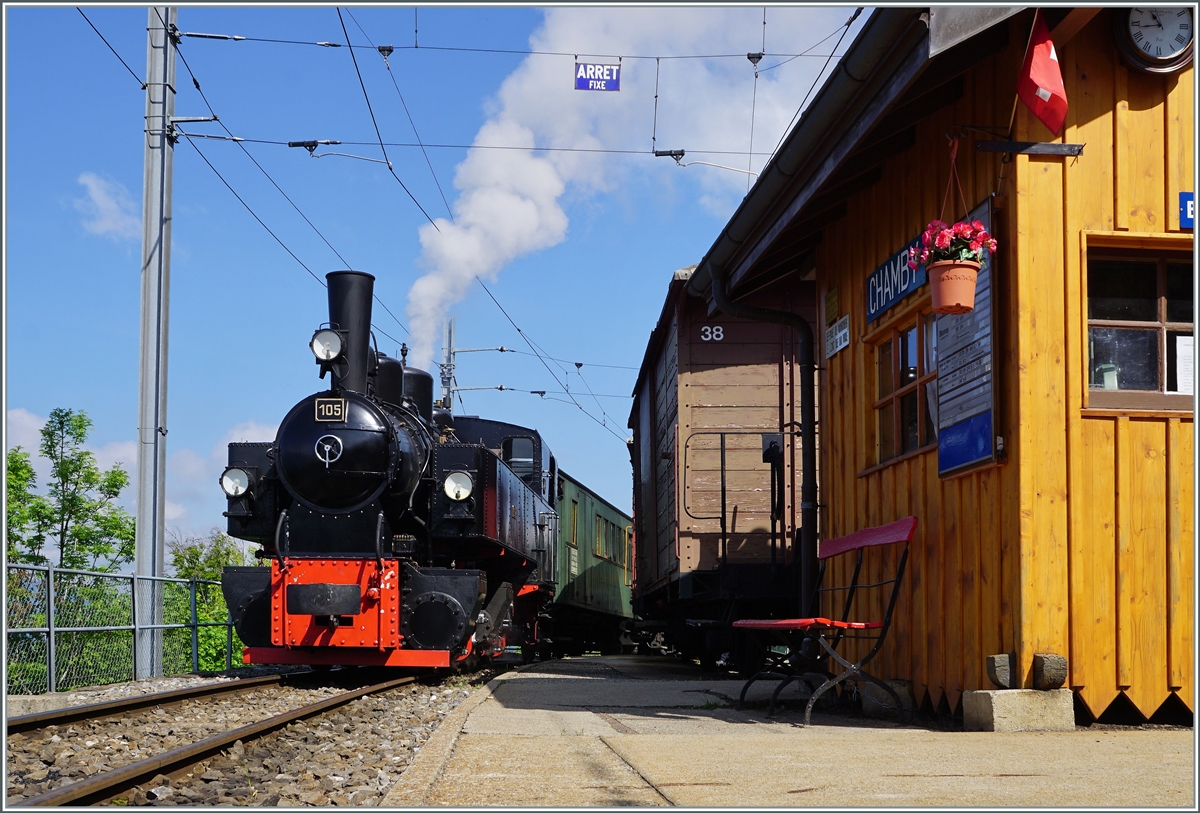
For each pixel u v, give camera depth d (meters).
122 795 4.01
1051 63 5.78
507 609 13.09
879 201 8.17
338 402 10.76
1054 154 6.18
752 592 11.41
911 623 7.35
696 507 12.79
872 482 8.25
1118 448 6.14
